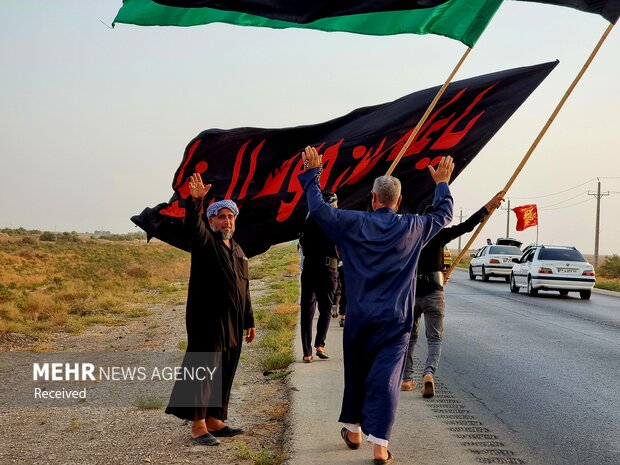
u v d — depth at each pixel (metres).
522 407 7.43
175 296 24.17
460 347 11.95
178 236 6.75
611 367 10.16
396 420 6.70
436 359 7.71
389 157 7.16
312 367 9.07
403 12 5.82
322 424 6.30
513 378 9.14
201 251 5.85
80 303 20.22
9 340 12.91
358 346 5.23
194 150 6.82
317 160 5.33
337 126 7.03
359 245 5.15
